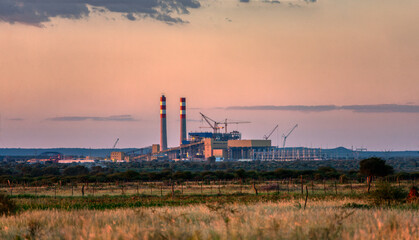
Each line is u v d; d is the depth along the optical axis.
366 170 99.50
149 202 59.56
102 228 20.31
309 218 21.88
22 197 74.38
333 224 17.66
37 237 20.70
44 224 25.47
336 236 16.77
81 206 52.72
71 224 25.05
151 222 23.95
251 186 98.12
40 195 78.31
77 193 85.62
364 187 86.25
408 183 93.06
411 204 40.19
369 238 16.44
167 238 17.02
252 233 16.86
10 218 30.72
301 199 52.03
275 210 32.28
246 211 30.88
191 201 60.41
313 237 16.28
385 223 19.66
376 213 25.59
